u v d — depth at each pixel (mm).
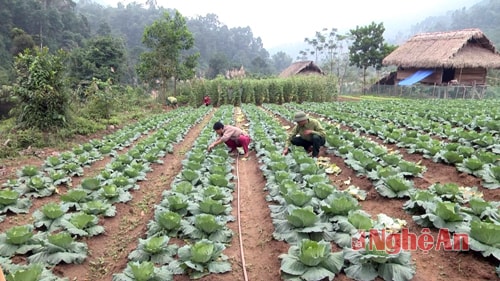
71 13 57281
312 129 9523
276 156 8734
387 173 6910
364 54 48000
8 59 36812
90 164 10227
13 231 5078
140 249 5004
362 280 4117
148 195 7828
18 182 8125
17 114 13656
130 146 13117
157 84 33594
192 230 5484
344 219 5258
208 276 4551
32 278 4012
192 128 17125
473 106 19703
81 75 31422
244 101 31281
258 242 5539
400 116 15016
